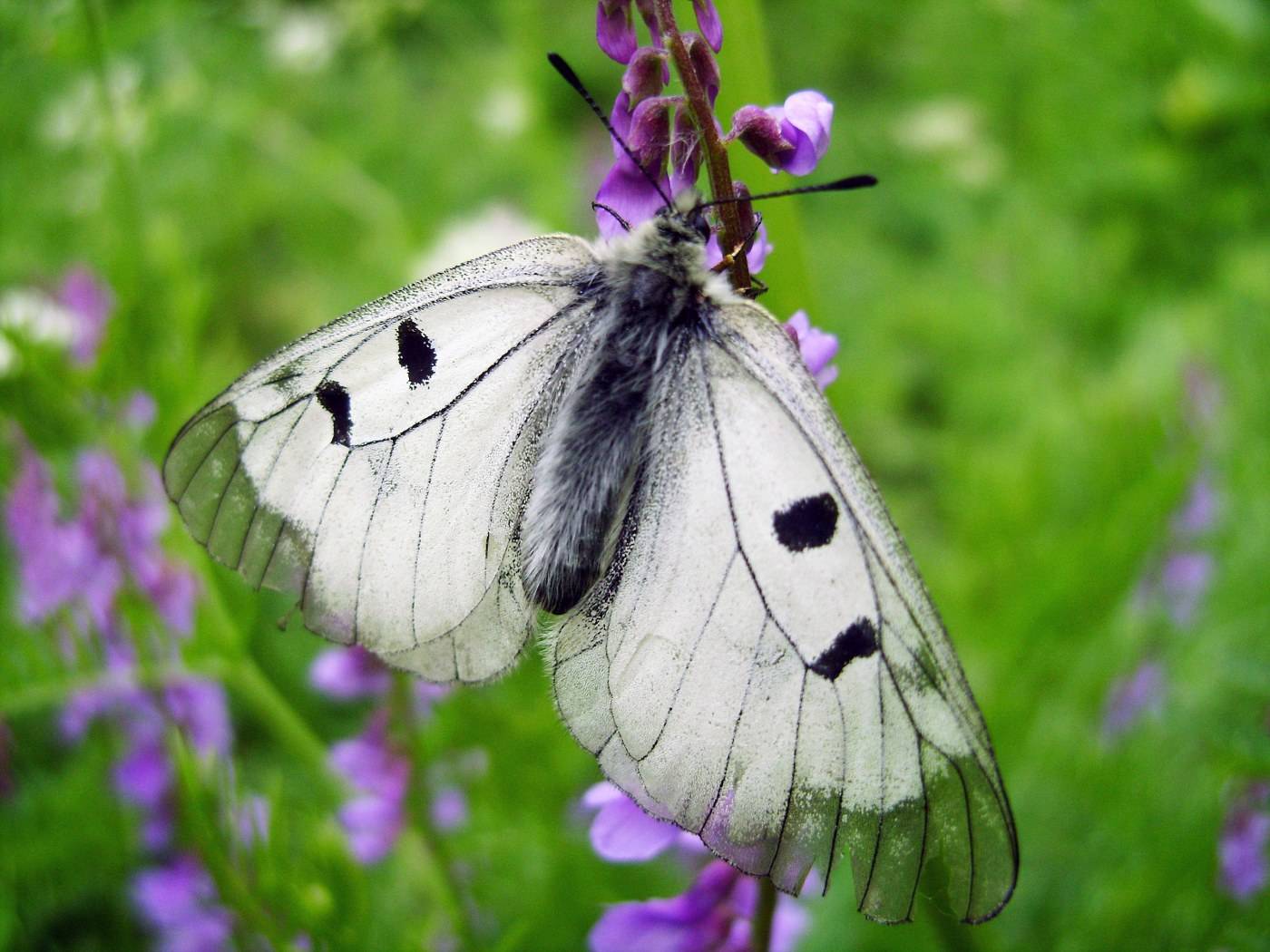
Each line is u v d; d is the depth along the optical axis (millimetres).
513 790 189
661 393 142
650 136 140
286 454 148
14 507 194
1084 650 203
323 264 300
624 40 142
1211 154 307
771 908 150
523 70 281
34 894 196
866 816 134
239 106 294
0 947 191
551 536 144
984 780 131
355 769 187
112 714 196
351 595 148
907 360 284
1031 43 338
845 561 135
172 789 194
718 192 141
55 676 184
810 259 313
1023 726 199
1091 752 195
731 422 140
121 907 198
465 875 191
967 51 348
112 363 195
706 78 141
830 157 342
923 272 310
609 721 141
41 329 206
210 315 294
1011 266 303
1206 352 244
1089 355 287
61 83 260
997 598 204
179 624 192
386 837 186
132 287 197
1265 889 181
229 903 165
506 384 150
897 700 133
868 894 134
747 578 138
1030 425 246
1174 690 201
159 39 292
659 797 139
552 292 151
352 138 315
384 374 148
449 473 149
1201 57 316
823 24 370
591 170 332
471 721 186
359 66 328
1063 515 212
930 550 243
